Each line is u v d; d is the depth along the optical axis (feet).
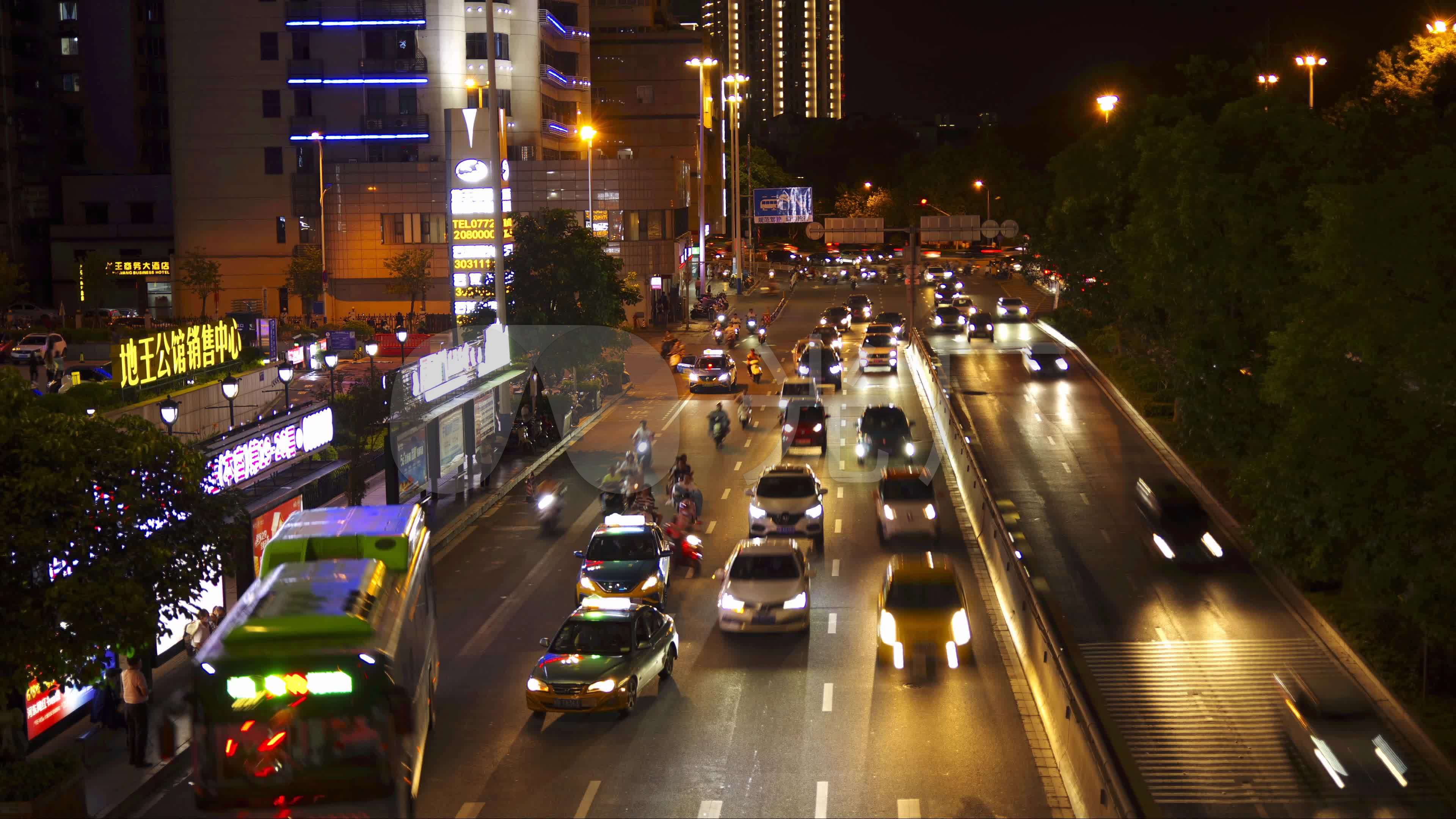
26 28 368.68
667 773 63.93
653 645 76.28
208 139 343.46
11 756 60.49
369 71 339.36
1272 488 79.25
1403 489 68.49
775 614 86.69
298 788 51.83
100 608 55.36
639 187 328.90
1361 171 90.74
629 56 465.88
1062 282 249.75
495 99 143.02
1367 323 68.95
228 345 118.21
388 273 324.80
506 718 72.64
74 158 381.19
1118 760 54.19
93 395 91.91
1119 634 92.32
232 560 70.85
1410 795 64.54
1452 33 195.00
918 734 68.85
